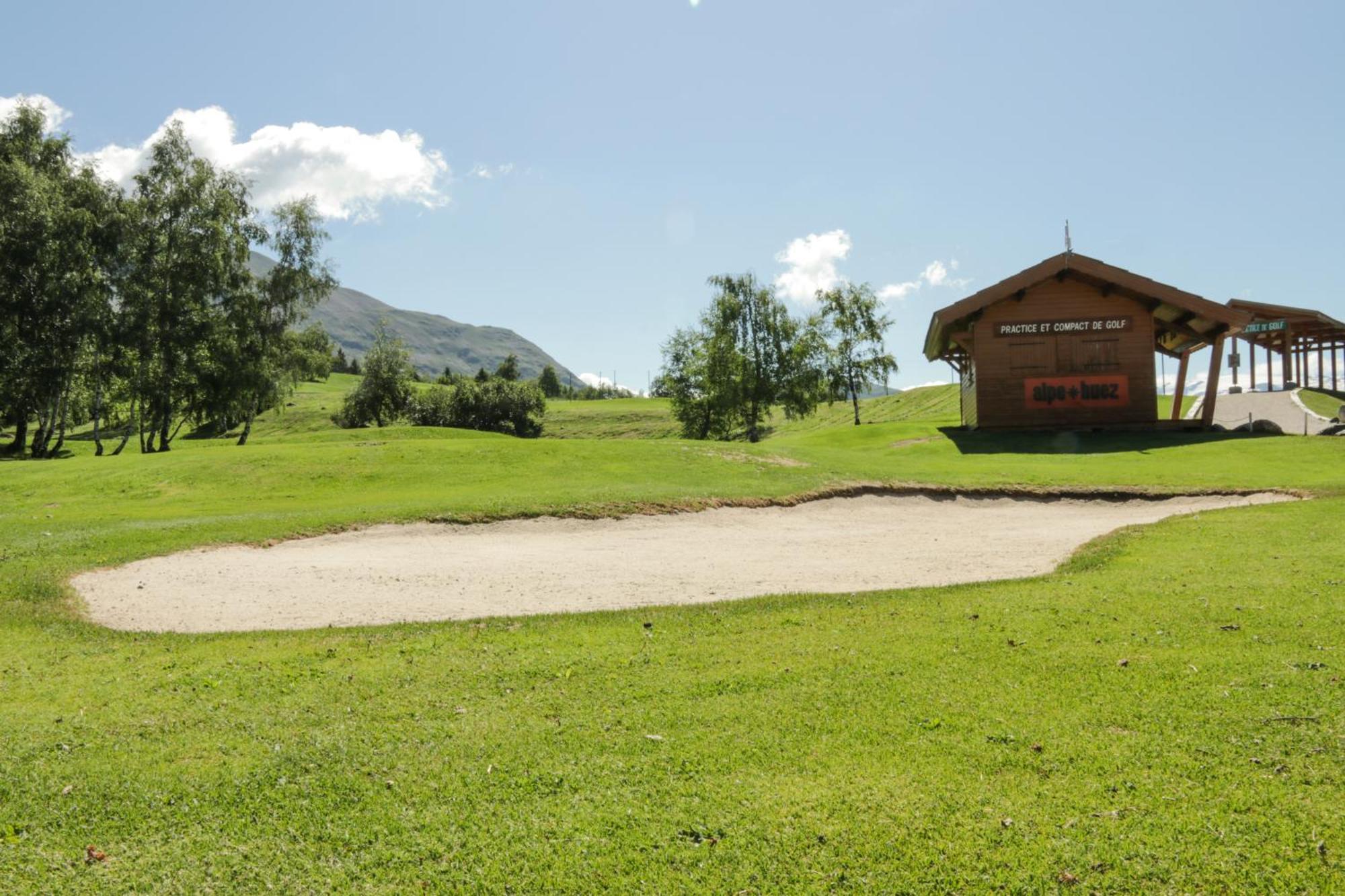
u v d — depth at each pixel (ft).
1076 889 15.84
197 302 162.81
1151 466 98.48
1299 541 51.29
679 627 36.52
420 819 19.39
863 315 232.53
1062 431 137.08
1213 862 16.37
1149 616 34.60
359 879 17.16
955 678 27.63
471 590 46.09
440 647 33.88
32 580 46.21
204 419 180.24
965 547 58.59
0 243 150.00
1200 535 56.03
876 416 298.76
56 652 34.63
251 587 46.80
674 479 88.53
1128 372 136.15
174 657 33.40
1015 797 19.22
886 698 26.03
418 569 51.47
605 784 20.75
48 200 154.20
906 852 17.22
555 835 18.49
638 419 353.92
